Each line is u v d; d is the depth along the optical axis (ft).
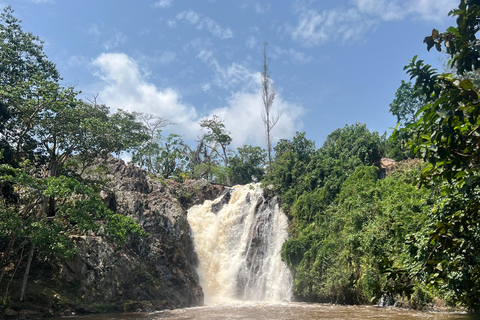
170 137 195.21
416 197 89.76
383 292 19.67
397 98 167.32
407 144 20.54
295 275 115.75
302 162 147.54
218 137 212.84
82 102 99.09
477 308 28.12
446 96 17.06
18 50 110.83
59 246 74.43
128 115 173.27
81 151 107.14
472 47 19.56
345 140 150.92
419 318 66.54
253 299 124.26
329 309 87.10
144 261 111.65
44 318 79.61
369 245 89.30
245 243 137.90
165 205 131.13
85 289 93.86
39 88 91.04
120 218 88.63
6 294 76.23
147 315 85.56
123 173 137.08
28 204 91.25
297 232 125.49
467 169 18.70
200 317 80.23
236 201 153.79
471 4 19.56
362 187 113.29
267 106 178.60
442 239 20.21
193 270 128.88
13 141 101.60
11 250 81.92
